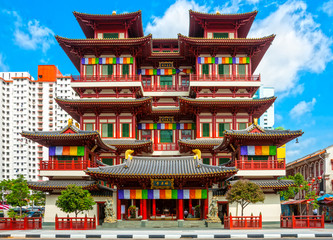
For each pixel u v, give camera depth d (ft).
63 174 161.07
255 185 129.80
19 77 568.41
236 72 213.05
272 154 159.33
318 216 125.80
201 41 205.05
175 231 115.55
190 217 149.18
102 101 197.36
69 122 163.22
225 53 215.92
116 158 202.80
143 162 147.54
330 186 203.72
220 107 205.16
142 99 197.47
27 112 562.25
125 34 219.61
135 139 207.31
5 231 116.16
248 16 214.48
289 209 222.07
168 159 149.28
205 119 208.44
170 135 227.20
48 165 162.20
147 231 115.96
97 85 209.97
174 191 140.05
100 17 213.46
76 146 163.02
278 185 152.15
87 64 214.90
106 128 207.82
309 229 120.47
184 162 146.82
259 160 160.76
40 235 102.37
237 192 128.26
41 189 158.30
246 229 121.90
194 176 132.77
